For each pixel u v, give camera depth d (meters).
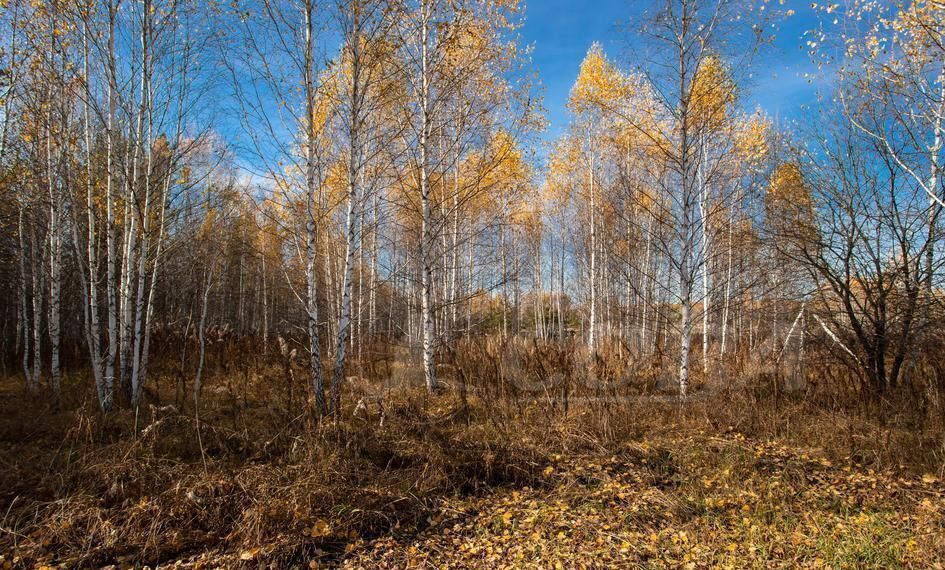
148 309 7.78
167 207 8.62
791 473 5.51
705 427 7.19
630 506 4.76
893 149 7.87
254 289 22.48
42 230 10.40
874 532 4.14
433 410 7.76
